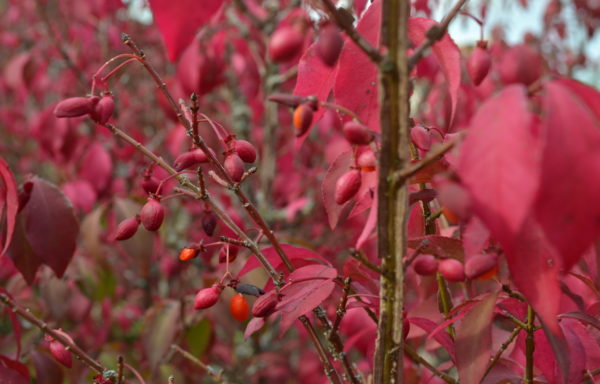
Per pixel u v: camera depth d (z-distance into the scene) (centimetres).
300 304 32
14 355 44
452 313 33
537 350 33
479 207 25
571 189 24
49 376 42
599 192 24
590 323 32
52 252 38
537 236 28
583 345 34
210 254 49
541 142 25
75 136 59
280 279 34
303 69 33
